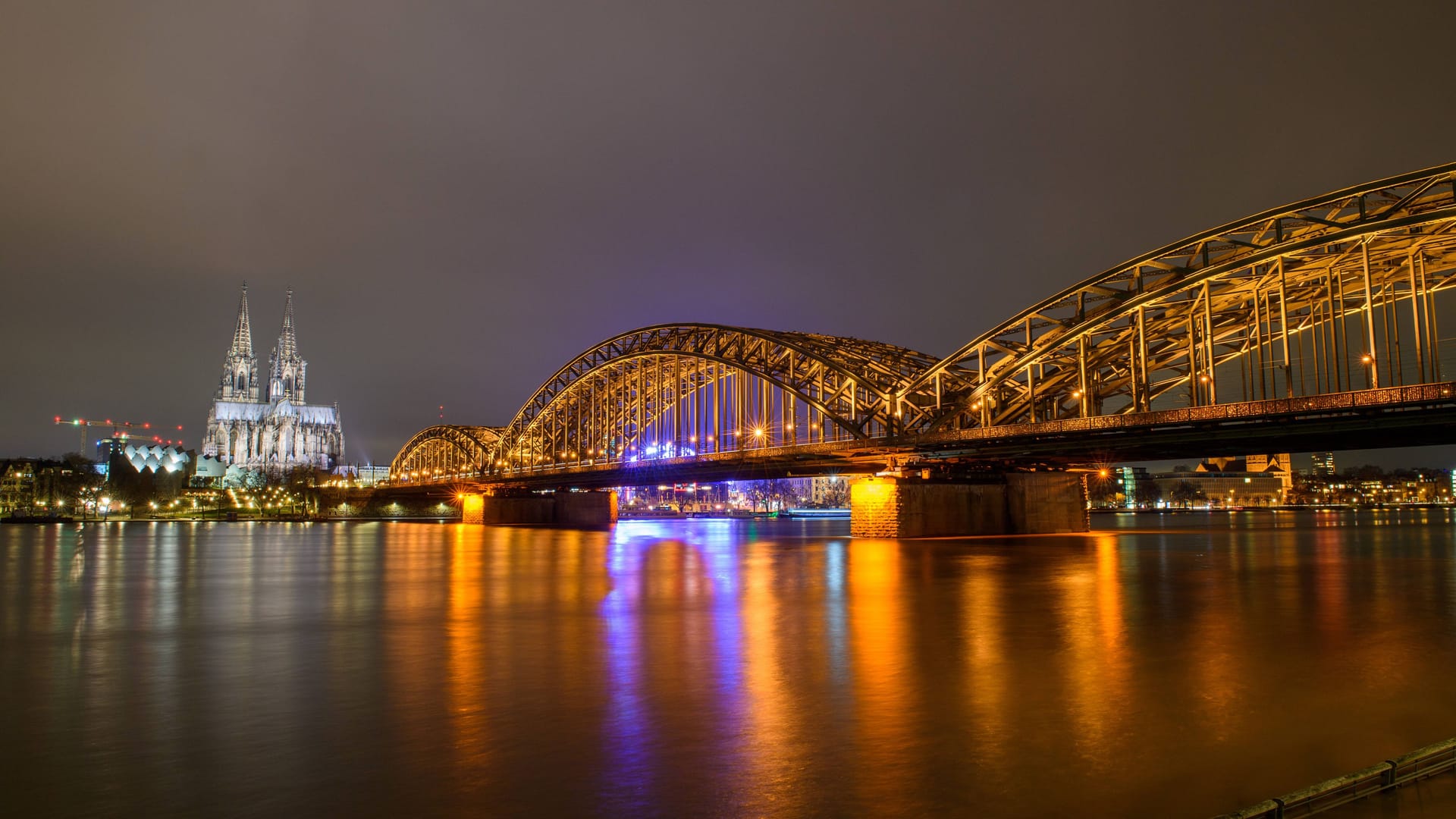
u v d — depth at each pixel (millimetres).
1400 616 33656
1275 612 34906
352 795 15523
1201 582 46531
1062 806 14719
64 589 49375
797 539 112562
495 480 165500
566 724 19484
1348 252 55594
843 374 93062
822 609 37344
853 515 92500
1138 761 16781
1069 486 97375
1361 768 16297
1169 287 63688
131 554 82250
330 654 28062
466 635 31391
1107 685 22500
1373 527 140500
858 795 15312
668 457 113500
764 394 105062
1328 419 56906
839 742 18047
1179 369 77688
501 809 14828
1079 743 17812
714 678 23766
